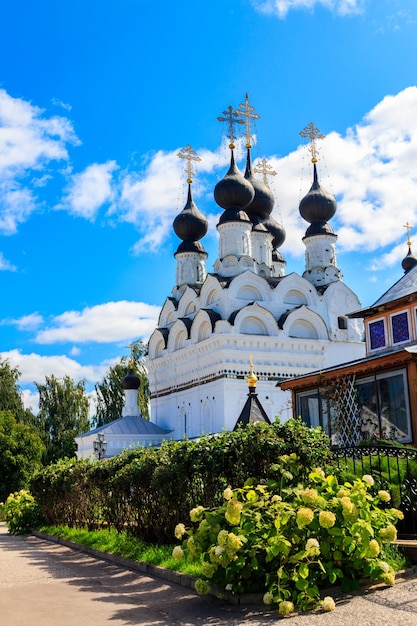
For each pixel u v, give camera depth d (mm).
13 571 14305
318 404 20406
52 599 10742
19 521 26781
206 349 46375
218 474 12711
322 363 47094
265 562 9797
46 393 68188
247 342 44969
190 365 48531
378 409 17766
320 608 8961
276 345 45844
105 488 18766
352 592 9602
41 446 51125
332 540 9617
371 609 8602
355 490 10047
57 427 66688
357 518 9594
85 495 21281
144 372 70688
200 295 49812
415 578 10070
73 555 17484
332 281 51281
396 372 17266
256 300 47594
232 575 9734
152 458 15500
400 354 16656
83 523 21672
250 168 57625
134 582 12234
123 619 9133
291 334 47375
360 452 13219
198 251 56562
